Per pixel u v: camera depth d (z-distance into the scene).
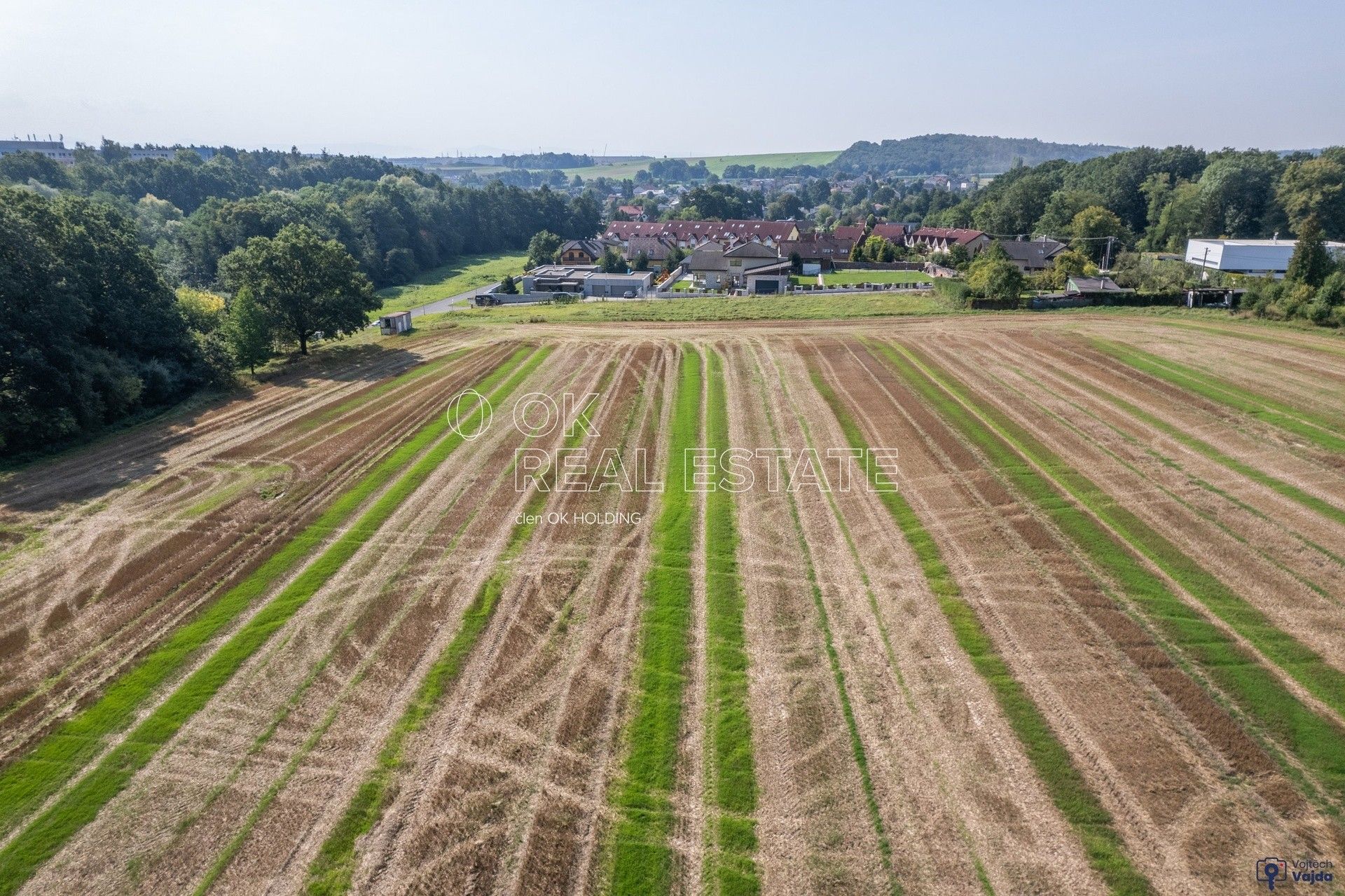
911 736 14.50
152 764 14.09
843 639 17.50
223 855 12.24
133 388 33.22
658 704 15.53
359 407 35.31
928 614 18.30
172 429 32.34
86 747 14.52
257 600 19.30
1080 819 12.59
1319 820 12.43
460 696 15.80
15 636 17.92
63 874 11.91
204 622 18.38
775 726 14.87
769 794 13.29
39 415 29.36
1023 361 40.00
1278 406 31.06
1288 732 14.23
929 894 11.41
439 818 12.89
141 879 11.84
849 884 11.59
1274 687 15.44
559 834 12.59
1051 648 16.89
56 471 27.75
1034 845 12.16
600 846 12.35
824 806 13.01
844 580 19.89
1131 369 37.28
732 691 15.90
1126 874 11.61
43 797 13.38
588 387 37.75
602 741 14.58
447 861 12.09
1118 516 22.62
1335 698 15.05
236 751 14.39
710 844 12.35
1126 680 15.82
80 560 21.27
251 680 16.33
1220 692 15.35
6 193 33.22
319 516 23.95
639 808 13.08
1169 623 17.56
